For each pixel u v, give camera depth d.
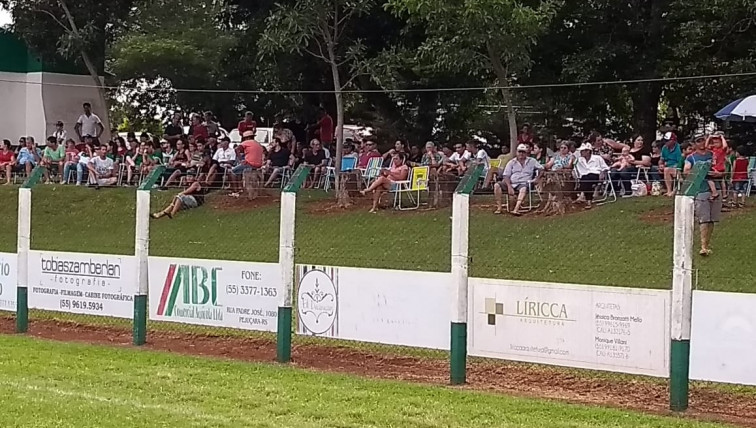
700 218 14.16
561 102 25.48
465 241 9.62
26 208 13.18
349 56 21.83
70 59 28.67
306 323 10.92
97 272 12.63
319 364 10.70
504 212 17.27
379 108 26.23
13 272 13.36
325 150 22.42
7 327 13.58
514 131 20.23
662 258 14.40
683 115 27.20
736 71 21.28
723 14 20.91
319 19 21.33
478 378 9.87
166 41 29.86
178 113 30.92
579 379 9.72
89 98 30.33
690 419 8.09
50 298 13.09
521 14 18.95
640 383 9.49
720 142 15.78
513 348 9.48
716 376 8.36
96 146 25.06
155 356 11.04
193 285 11.80
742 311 8.23
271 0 24.27
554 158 18.55
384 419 7.91
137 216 12.11
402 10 19.91
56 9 27.33
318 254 16.61
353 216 18.59
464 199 9.59
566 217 16.62
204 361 10.73
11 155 25.56
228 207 20.19
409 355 11.05
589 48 23.59
